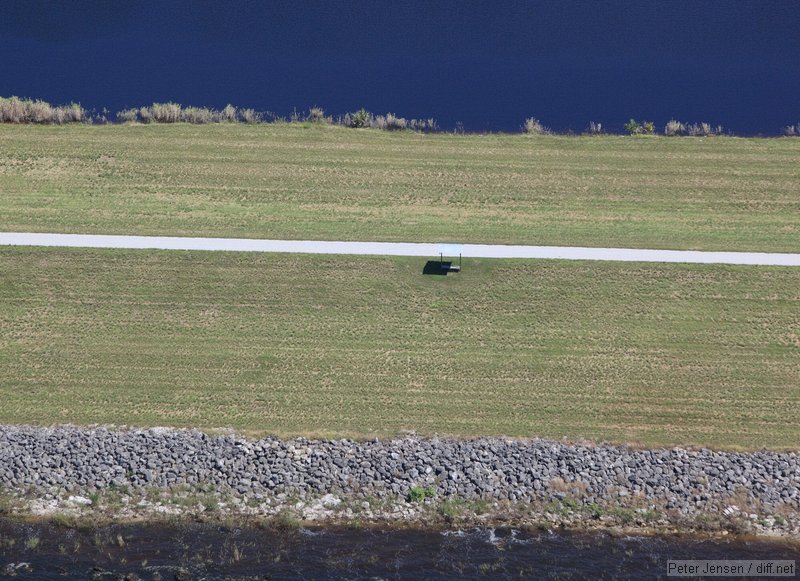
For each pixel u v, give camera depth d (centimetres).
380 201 18900
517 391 14425
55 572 11206
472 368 14838
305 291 16212
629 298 16125
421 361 14962
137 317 15712
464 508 12394
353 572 11338
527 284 16375
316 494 12569
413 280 16425
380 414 13962
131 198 18812
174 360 14925
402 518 12262
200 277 16438
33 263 16662
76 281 16350
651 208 18825
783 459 13188
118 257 16825
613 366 14900
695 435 13688
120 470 12775
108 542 11750
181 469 12812
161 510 12281
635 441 13550
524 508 12412
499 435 13600
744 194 19288
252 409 14038
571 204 18925
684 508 12462
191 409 14012
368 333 15475
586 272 16612
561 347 15250
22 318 15675
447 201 18950
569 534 12094
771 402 14300
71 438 13262
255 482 12681
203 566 11375
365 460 12975
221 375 14662
